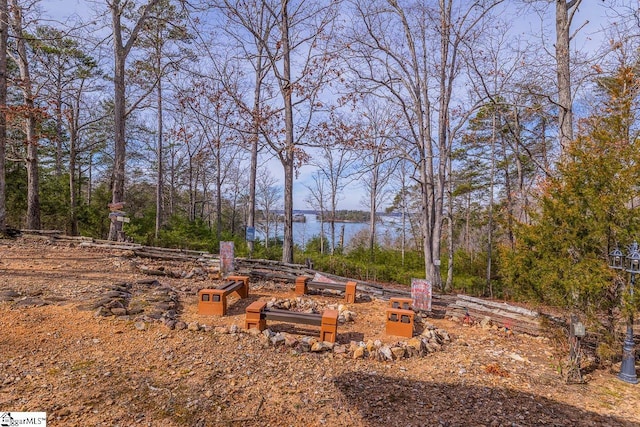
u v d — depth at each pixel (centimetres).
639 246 408
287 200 1048
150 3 1094
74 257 754
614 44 732
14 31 1075
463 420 308
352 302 675
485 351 476
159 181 1816
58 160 2048
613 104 516
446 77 1255
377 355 419
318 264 1434
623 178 417
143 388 316
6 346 358
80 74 1653
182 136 1606
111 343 392
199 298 523
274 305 591
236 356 393
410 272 1420
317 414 303
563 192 448
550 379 404
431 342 480
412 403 331
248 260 838
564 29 750
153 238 1309
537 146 1543
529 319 568
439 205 1236
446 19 1148
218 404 305
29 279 566
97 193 1594
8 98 1563
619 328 442
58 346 372
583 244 431
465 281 1405
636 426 315
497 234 1766
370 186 2473
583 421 319
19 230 980
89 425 262
